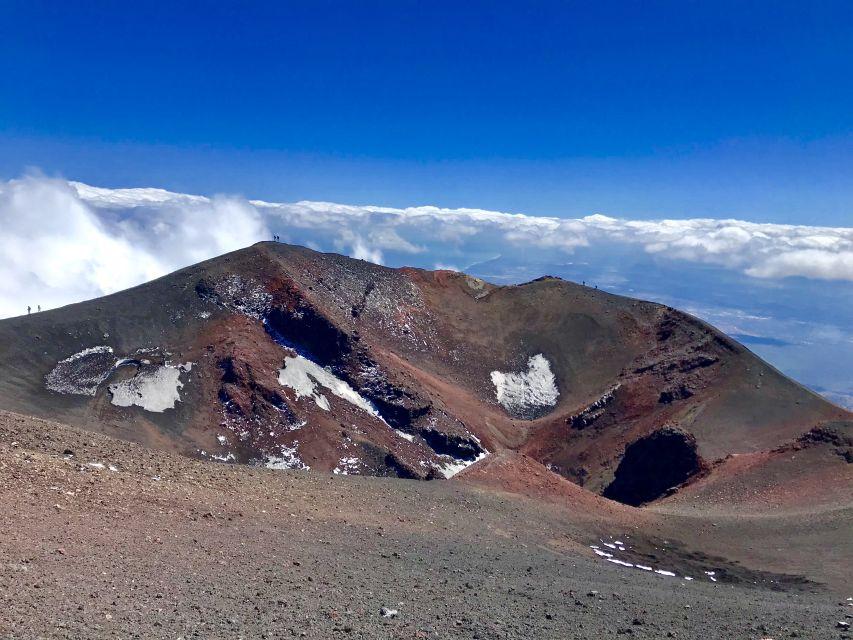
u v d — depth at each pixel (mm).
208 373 84375
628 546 32562
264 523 22828
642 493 68000
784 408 72250
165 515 21016
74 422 69875
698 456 64250
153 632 11594
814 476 47156
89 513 19469
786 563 32219
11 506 18406
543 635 14086
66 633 10961
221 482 26391
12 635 10562
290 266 106312
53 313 85062
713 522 38125
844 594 27672
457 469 84875
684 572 29766
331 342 94438
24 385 72812
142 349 85250
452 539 26375
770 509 42969
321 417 83688
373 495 30250
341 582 17062
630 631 15102
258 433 78688
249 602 14148
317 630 12750
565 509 35594
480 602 16656
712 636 14992
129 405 75938
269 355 89625
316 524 24172
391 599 15859
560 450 90500
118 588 13875
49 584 13328
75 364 79000
